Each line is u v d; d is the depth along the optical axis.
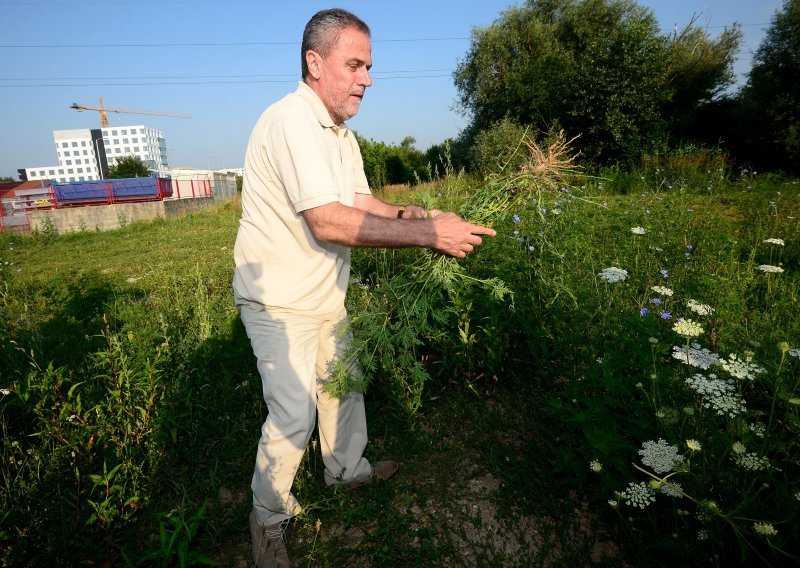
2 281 6.61
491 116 21.11
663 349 2.07
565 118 16.25
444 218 1.71
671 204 6.52
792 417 1.86
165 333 3.21
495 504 2.14
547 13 22.89
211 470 2.37
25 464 2.16
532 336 2.83
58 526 1.92
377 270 3.92
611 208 6.71
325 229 1.61
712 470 1.68
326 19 1.72
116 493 2.08
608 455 1.88
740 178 11.86
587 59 15.71
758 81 14.22
